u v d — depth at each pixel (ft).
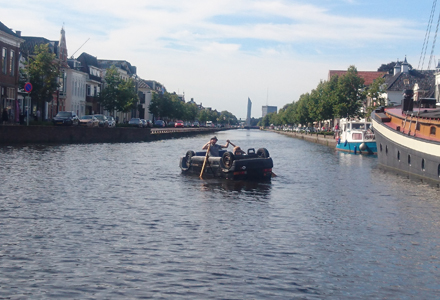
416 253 36.91
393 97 299.38
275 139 333.83
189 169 85.35
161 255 34.58
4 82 188.55
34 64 189.47
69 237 38.60
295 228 44.11
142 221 44.91
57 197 56.18
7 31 191.11
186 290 28.30
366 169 108.58
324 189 71.97
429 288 29.58
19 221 43.45
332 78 311.27
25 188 61.82
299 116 440.04
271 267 32.65
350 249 37.58
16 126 142.92
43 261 32.68
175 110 465.47
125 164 99.86
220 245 37.52
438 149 85.30
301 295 28.02
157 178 78.02
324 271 32.19
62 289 28.07
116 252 34.99
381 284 30.09
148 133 237.66
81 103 321.93
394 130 108.88
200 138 295.48
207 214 49.26
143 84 501.15
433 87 239.09
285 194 65.36
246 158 81.00
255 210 52.47
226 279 30.22
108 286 28.66
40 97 191.83
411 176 93.86
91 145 163.32
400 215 52.01
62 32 288.30
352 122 181.16
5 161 93.66
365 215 51.55
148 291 28.04
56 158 105.19
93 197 57.21
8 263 32.12
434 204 59.77
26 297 26.84
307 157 147.84
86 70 342.44
